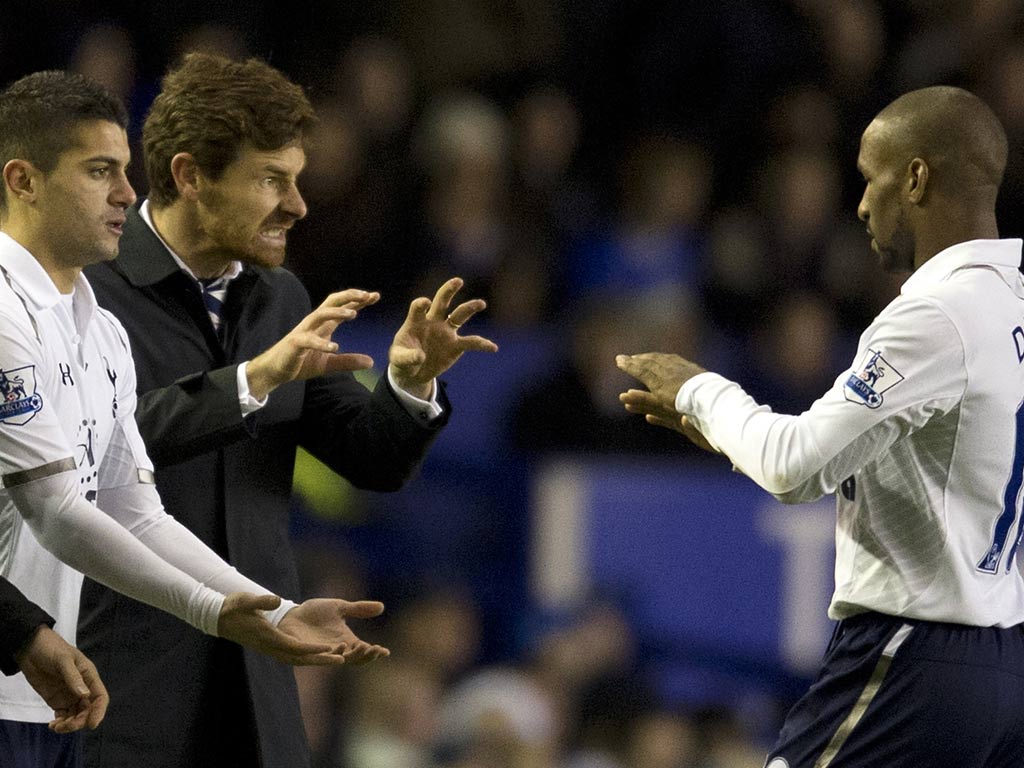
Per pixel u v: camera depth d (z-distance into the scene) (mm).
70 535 10648
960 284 11172
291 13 30375
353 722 21922
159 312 12844
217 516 12914
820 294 29547
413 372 13047
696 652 23172
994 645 11297
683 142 31391
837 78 33188
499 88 31719
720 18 32125
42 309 10906
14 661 10180
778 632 23047
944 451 11141
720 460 24438
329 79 29469
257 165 12586
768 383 27062
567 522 23688
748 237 29797
